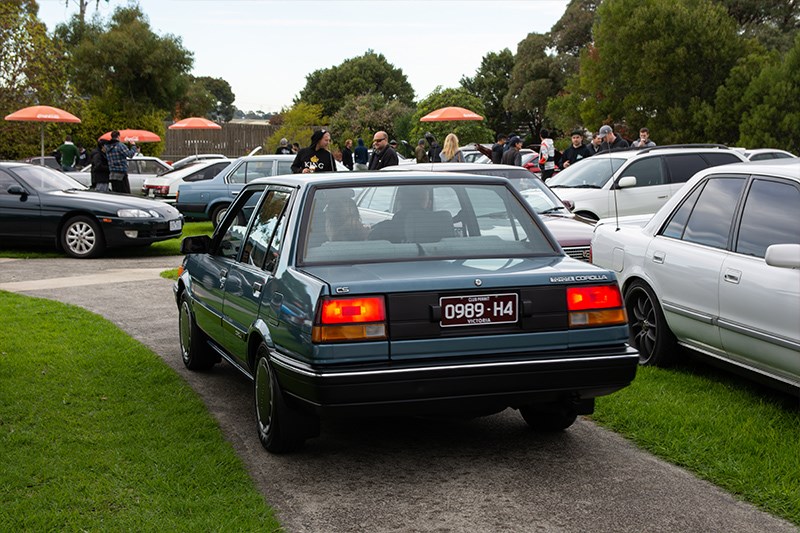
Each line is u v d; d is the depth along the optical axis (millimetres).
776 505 3990
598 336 4398
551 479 4410
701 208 6227
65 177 15414
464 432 5227
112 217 14156
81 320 8555
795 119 32656
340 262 4559
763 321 5242
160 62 40312
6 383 6152
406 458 4762
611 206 13406
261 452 4867
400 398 4117
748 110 34688
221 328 5738
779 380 5285
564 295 4363
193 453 4727
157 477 4355
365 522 3904
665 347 6449
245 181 17891
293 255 4598
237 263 5547
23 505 3988
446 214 4879
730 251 5711
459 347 4195
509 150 16250
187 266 6879
